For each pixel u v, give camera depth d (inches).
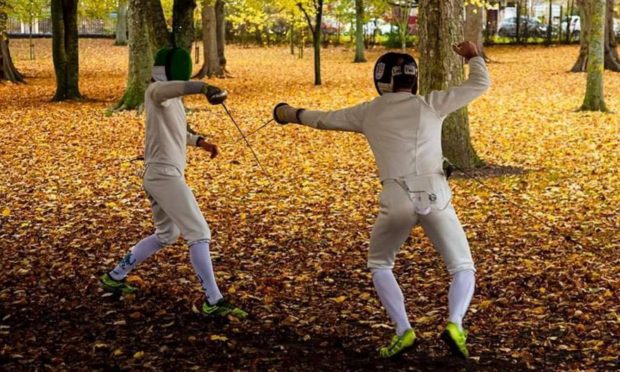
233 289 275.9
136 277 285.0
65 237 359.3
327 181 493.0
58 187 478.3
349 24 2153.1
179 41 659.4
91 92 1116.5
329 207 419.2
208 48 1334.9
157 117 244.2
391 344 209.2
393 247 209.9
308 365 209.0
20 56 1840.6
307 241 349.7
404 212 199.9
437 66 486.0
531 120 771.4
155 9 659.4
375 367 207.9
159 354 216.5
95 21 2406.5
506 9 2213.3
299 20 1279.5
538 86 1114.7
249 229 372.8
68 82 994.7
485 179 485.4
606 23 1325.0
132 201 435.5
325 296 272.7
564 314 249.0
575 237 349.4
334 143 644.1
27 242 351.3
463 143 512.4
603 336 229.5
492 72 1342.3
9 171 533.3
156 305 260.2
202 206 425.4
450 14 482.9
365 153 596.7
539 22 1952.5
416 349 221.6
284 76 1375.5
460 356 201.0
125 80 1322.6
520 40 1909.4
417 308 258.8
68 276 295.9
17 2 1386.6
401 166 201.9
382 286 210.5
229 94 1064.2
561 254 322.3
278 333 234.8
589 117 781.3
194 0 658.8
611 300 261.6
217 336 228.8
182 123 249.1
